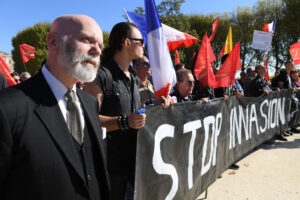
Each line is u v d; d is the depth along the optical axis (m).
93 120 1.10
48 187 0.78
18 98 0.79
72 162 0.86
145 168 1.58
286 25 23.05
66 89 0.96
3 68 3.89
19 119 0.75
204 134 2.37
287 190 2.86
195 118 2.21
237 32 25.58
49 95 0.89
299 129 6.25
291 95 5.41
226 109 2.92
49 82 0.93
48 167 0.78
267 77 7.45
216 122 2.64
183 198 2.05
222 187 2.94
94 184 0.99
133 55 1.67
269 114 4.43
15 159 0.74
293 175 3.29
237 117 3.27
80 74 0.91
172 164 1.88
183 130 2.02
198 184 2.31
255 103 3.83
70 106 0.97
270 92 4.39
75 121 0.98
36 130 0.78
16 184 0.74
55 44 0.92
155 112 1.68
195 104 2.20
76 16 0.94
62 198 0.82
